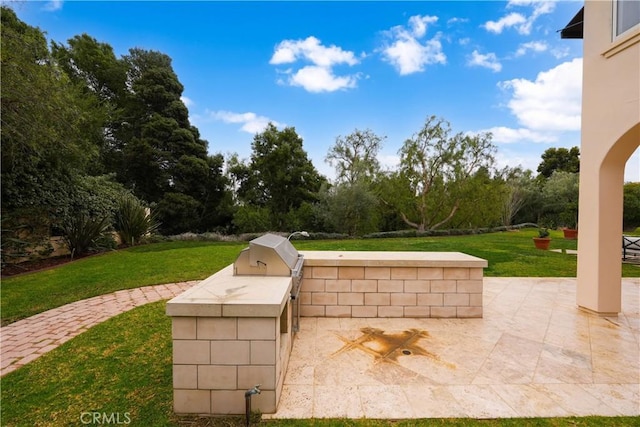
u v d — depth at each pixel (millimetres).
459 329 3271
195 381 1864
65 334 3213
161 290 4965
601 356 2666
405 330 3236
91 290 4945
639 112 3246
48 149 7512
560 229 21281
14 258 6973
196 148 17641
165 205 15914
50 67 6598
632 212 14164
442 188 16469
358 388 2160
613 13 3545
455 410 1908
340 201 15242
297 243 12180
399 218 18219
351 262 3605
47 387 2195
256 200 19109
